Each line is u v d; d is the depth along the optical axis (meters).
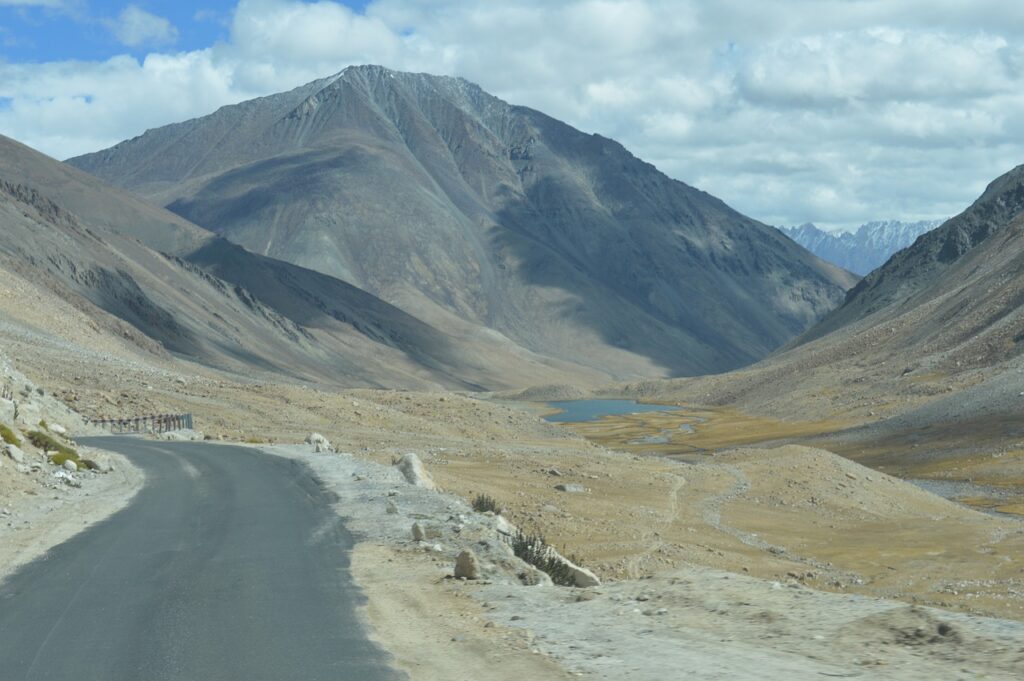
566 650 11.73
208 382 91.88
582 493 55.38
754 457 76.31
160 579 17.09
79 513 26.23
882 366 197.00
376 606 14.72
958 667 10.12
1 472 30.06
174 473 37.44
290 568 18.14
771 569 43.25
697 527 51.53
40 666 11.53
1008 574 44.56
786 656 11.02
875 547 52.09
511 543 21.52
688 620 13.04
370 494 30.19
